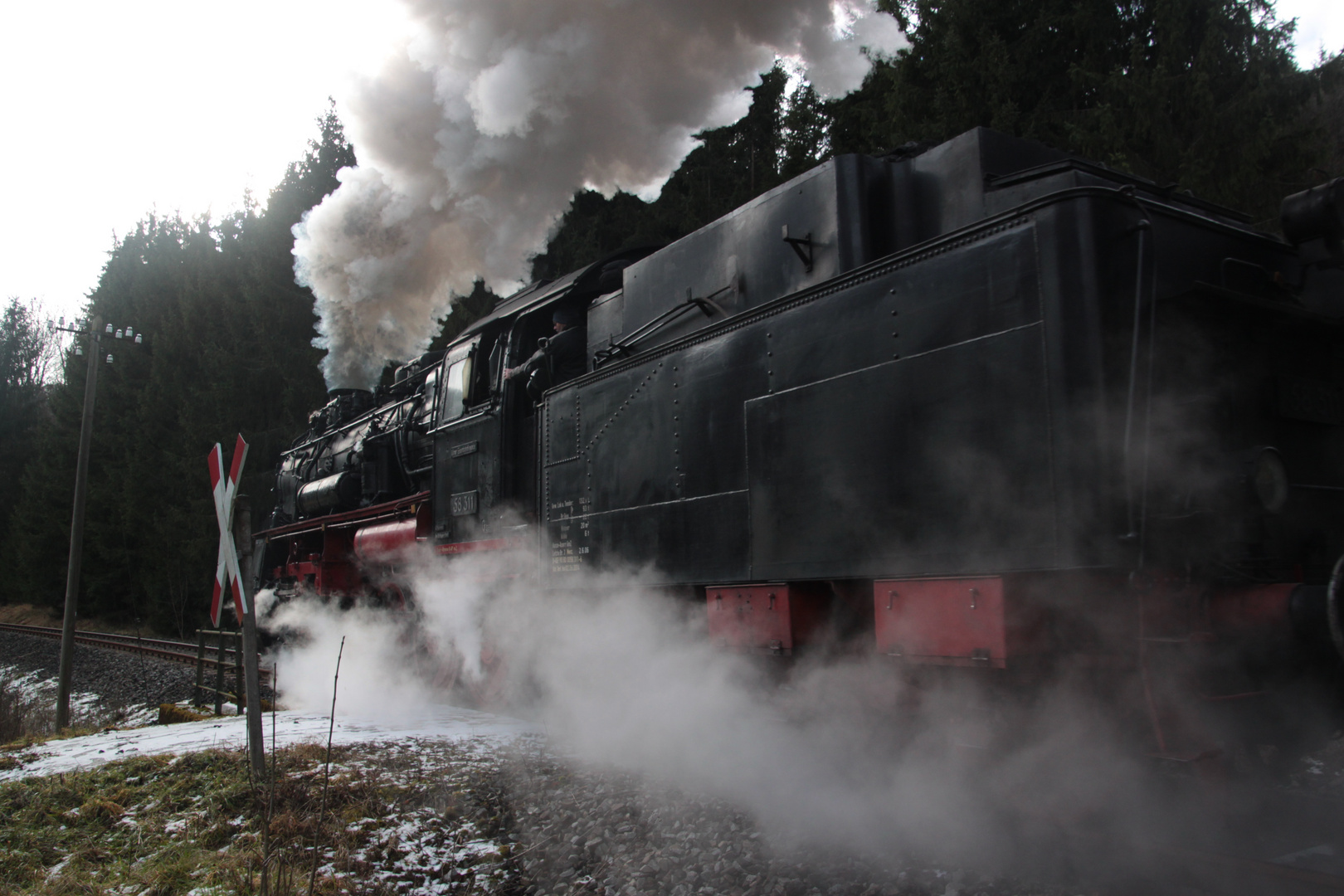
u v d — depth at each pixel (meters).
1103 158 11.96
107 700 14.73
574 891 3.65
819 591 4.97
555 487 7.26
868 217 5.09
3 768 6.38
